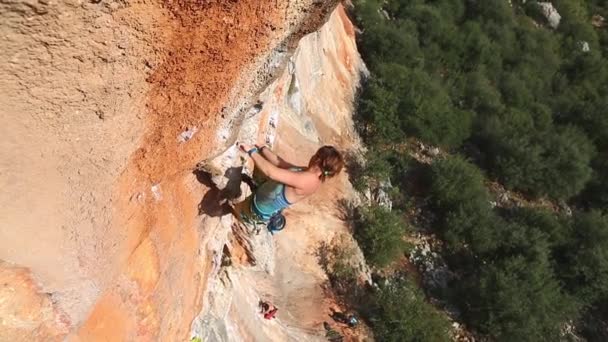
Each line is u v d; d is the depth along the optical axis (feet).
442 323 48.52
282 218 18.43
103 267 13.29
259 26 13.14
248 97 15.70
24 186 10.84
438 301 53.67
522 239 59.77
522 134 75.36
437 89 72.79
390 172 63.00
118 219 13.61
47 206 11.31
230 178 18.17
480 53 85.92
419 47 82.64
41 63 9.55
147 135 13.20
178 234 17.57
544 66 91.35
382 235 51.85
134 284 15.31
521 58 90.53
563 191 70.69
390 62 75.77
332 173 16.69
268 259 35.63
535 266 57.21
